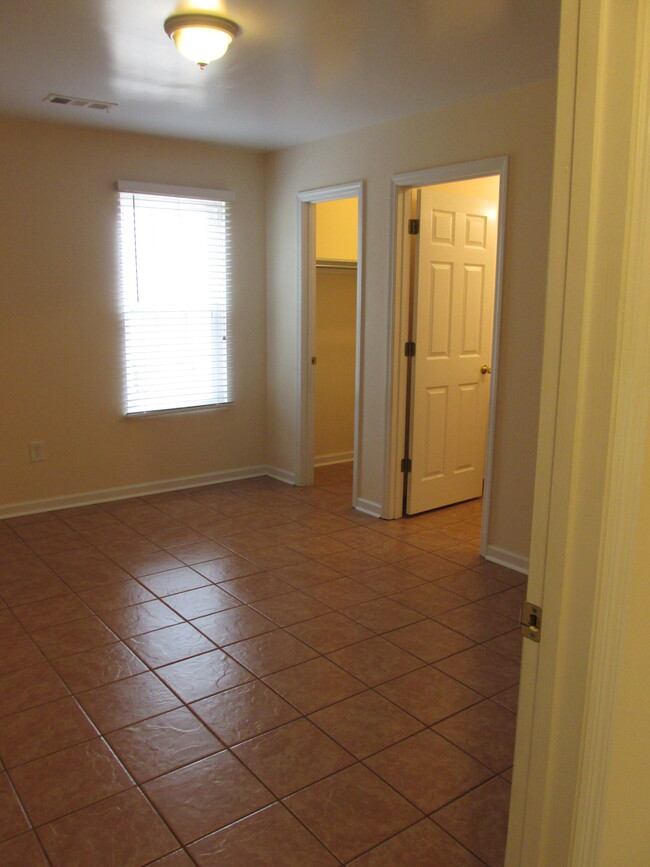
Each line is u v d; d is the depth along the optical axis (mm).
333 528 4246
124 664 2666
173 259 4754
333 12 2494
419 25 2607
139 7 2477
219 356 5090
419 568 3635
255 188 5059
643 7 800
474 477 4832
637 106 817
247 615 3084
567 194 877
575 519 930
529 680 1021
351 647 2812
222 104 3701
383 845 1812
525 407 3500
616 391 875
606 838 1061
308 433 5129
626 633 977
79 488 4602
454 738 2248
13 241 4125
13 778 2041
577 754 979
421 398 4332
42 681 2545
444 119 3691
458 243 4309
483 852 1788
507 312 3523
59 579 3439
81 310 4422
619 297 854
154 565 3633
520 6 2428
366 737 2248
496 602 3240
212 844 1807
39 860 1751
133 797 1969
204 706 2400
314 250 4863
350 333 5918
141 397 4754
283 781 2041
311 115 3896
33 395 4324
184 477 5066
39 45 2859
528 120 3303
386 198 4086
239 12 2508
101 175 4371
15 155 4062
